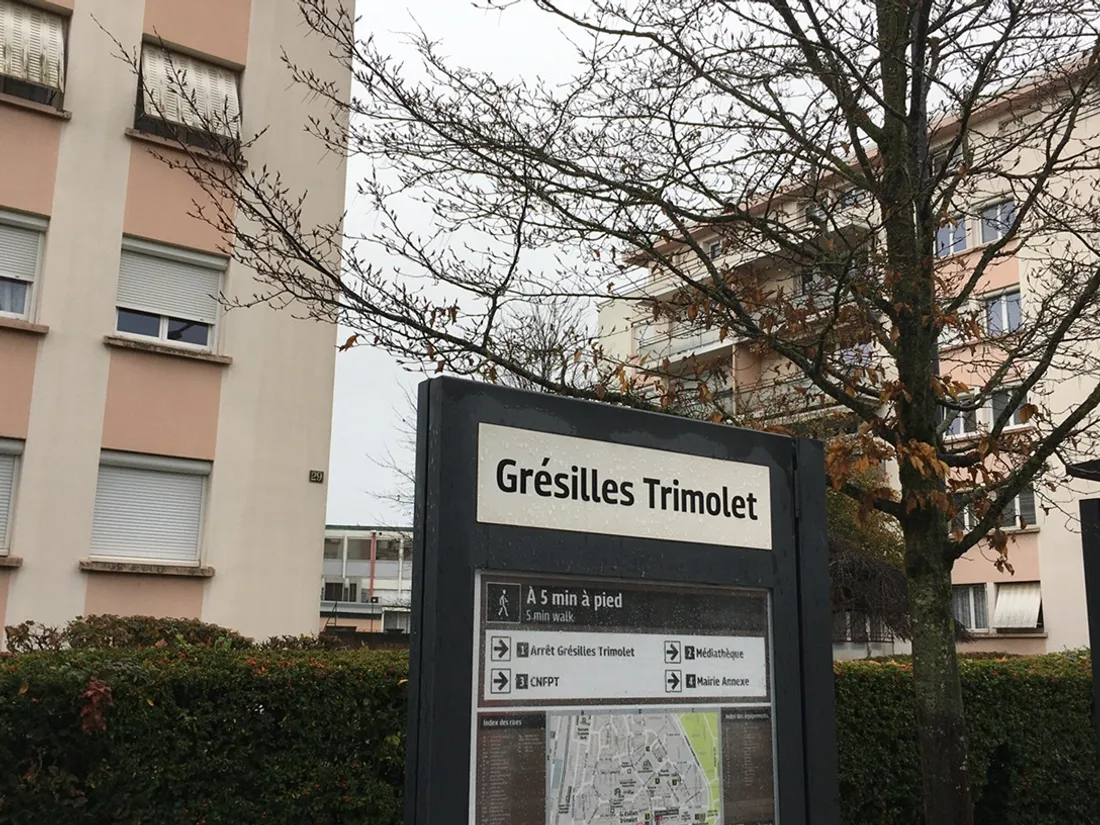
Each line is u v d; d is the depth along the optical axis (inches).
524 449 125.8
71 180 494.6
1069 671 335.6
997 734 307.3
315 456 530.3
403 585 2309.3
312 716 211.8
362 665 221.5
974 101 248.1
